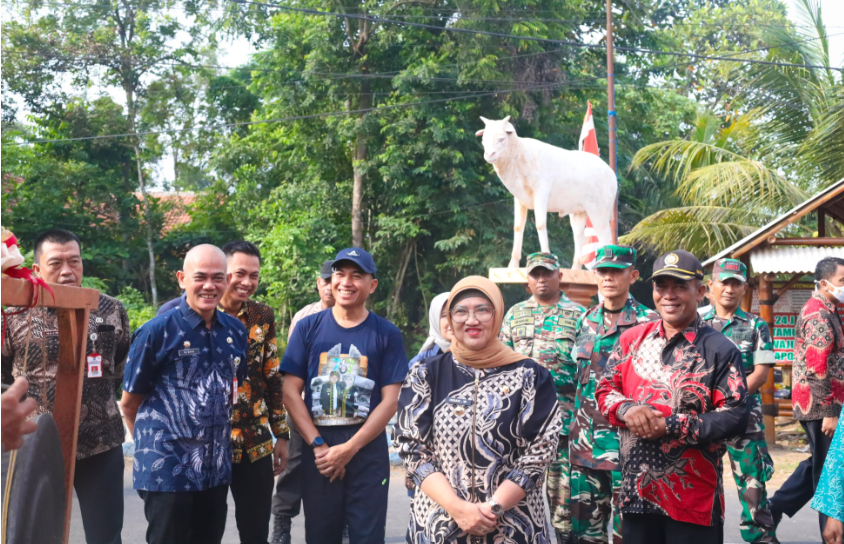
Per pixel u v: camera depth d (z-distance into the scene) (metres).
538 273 4.79
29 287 2.37
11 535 2.10
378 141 19.56
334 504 3.80
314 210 20.30
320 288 5.57
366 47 19.70
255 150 21.80
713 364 3.12
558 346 4.68
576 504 4.24
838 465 2.44
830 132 11.90
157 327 3.49
